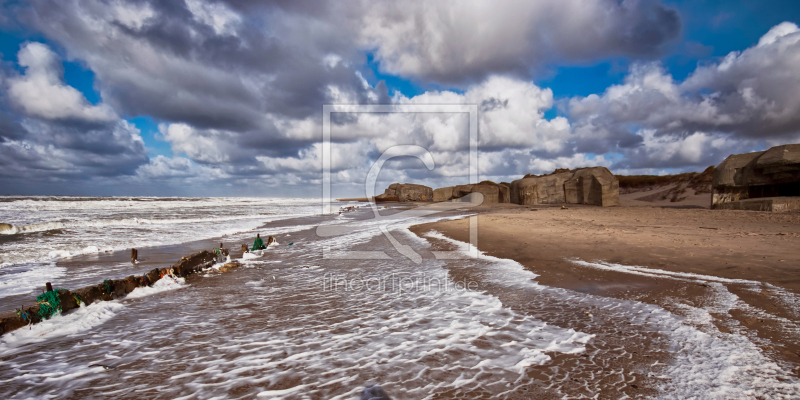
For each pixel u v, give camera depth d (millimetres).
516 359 4020
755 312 4961
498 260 9703
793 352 3826
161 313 5938
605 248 10062
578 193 35094
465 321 5293
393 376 3709
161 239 15781
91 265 10141
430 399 3246
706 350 3971
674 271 7320
